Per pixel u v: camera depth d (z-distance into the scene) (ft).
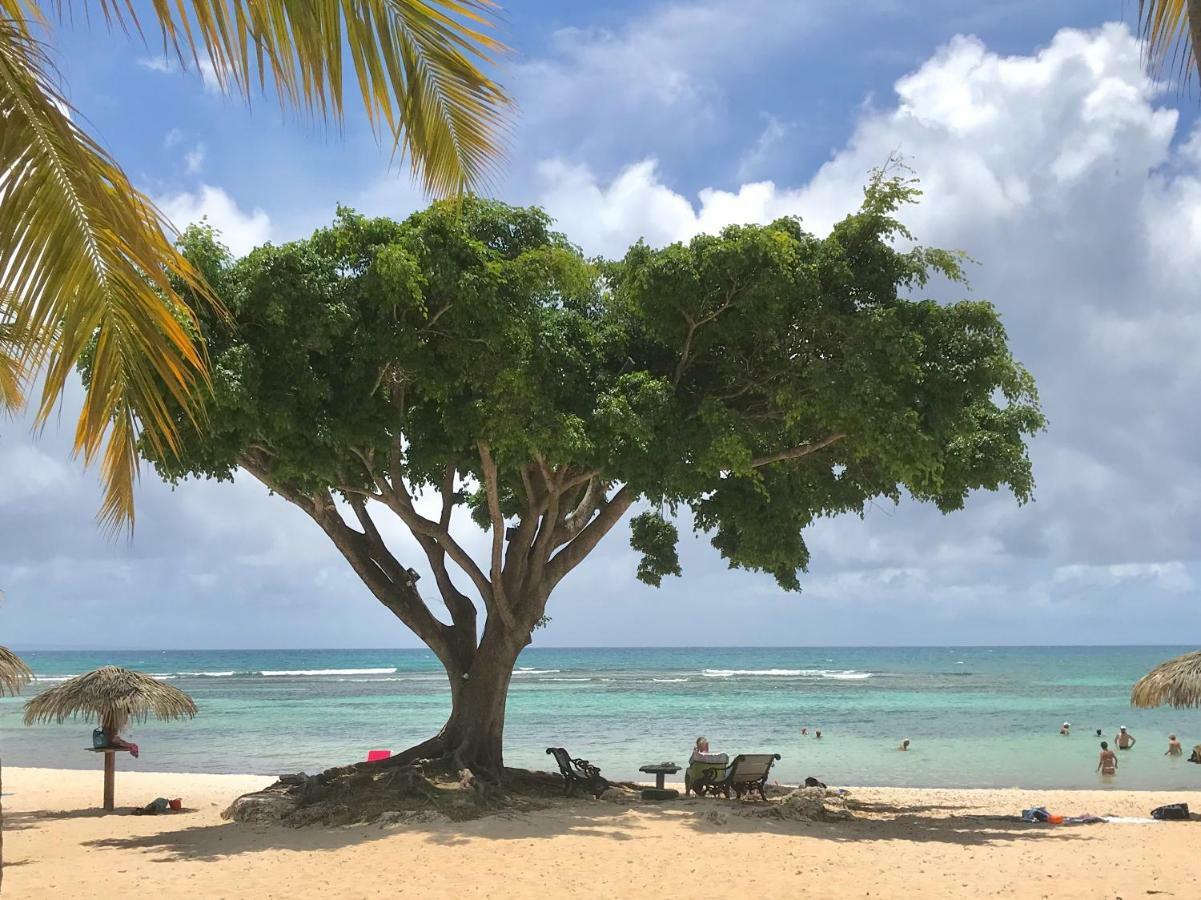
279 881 34.55
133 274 18.17
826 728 133.28
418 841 40.37
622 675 332.19
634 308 49.32
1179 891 34.14
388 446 47.91
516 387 45.09
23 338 18.67
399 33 18.72
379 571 56.54
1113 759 81.51
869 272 49.11
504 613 54.65
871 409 44.83
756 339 50.75
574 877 35.24
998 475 49.75
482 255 45.62
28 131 17.21
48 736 131.34
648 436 46.14
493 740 54.08
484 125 19.94
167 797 63.16
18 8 17.93
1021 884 35.14
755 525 55.88
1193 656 55.47
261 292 42.39
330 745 112.47
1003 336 49.03
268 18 17.10
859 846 41.68
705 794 57.67
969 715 156.66
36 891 33.30
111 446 20.51
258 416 41.47
